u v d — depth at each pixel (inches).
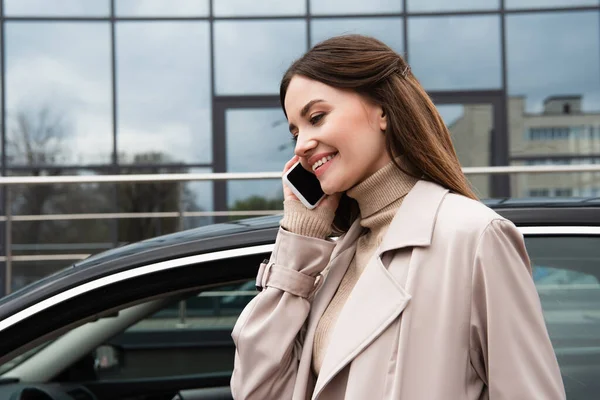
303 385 50.6
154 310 80.5
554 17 343.9
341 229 59.4
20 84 341.7
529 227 60.4
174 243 63.1
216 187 331.9
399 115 49.1
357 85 49.2
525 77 343.9
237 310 110.6
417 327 44.4
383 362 44.8
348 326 46.8
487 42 345.7
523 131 342.0
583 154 339.0
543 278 59.8
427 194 48.5
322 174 50.8
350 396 44.9
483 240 43.6
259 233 62.5
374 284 46.8
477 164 342.6
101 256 65.1
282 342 51.6
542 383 42.2
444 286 44.3
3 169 339.3
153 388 97.6
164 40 345.4
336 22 348.2
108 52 344.5
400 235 47.2
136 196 331.3
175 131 343.9
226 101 344.5
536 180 333.7
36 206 329.1
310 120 50.7
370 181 51.1
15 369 84.0
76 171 341.4
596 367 57.2
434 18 346.6
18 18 343.3
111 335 82.4
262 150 343.9
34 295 61.6
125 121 343.6
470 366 44.2
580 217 60.3
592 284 58.8
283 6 346.6
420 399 43.2
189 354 115.3
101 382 94.5
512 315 42.6
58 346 85.1
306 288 53.4
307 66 50.4
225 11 346.0
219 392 88.0
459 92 345.1
